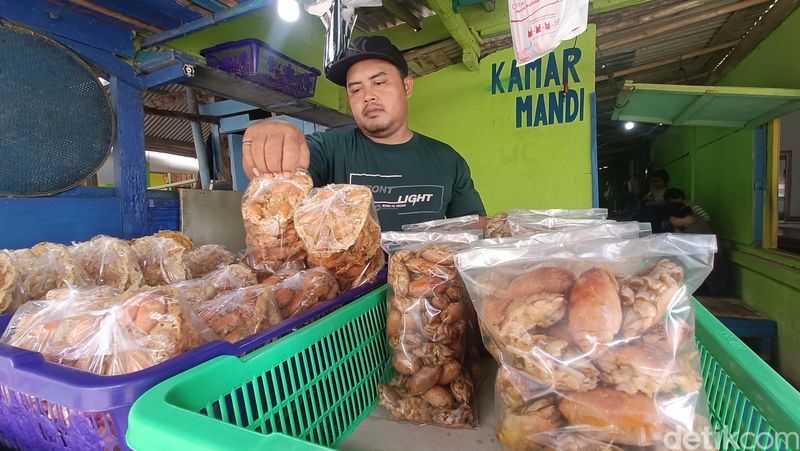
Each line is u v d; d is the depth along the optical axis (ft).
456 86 12.01
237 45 6.27
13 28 4.39
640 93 9.54
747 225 12.74
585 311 1.61
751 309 12.28
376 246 2.90
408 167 5.20
